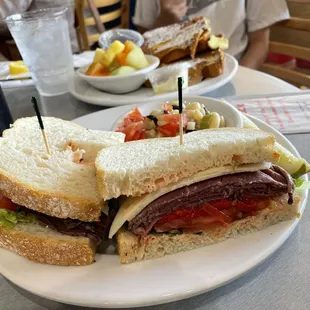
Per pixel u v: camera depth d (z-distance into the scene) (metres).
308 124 0.34
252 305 0.20
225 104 0.34
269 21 0.68
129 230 0.22
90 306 0.19
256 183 0.23
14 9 0.82
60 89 0.49
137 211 0.22
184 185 0.22
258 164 0.23
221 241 0.22
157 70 0.43
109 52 0.45
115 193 0.22
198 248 0.22
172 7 0.71
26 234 0.22
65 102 0.47
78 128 0.32
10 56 0.87
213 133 0.25
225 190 0.23
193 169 0.22
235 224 0.22
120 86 0.43
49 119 0.33
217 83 0.43
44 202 0.23
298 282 0.21
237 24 0.71
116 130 0.33
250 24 0.71
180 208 0.22
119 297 0.19
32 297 0.22
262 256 0.20
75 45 0.88
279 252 0.23
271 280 0.21
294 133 0.34
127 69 0.43
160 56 0.48
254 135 0.23
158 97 0.42
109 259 0.22
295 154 0.28
